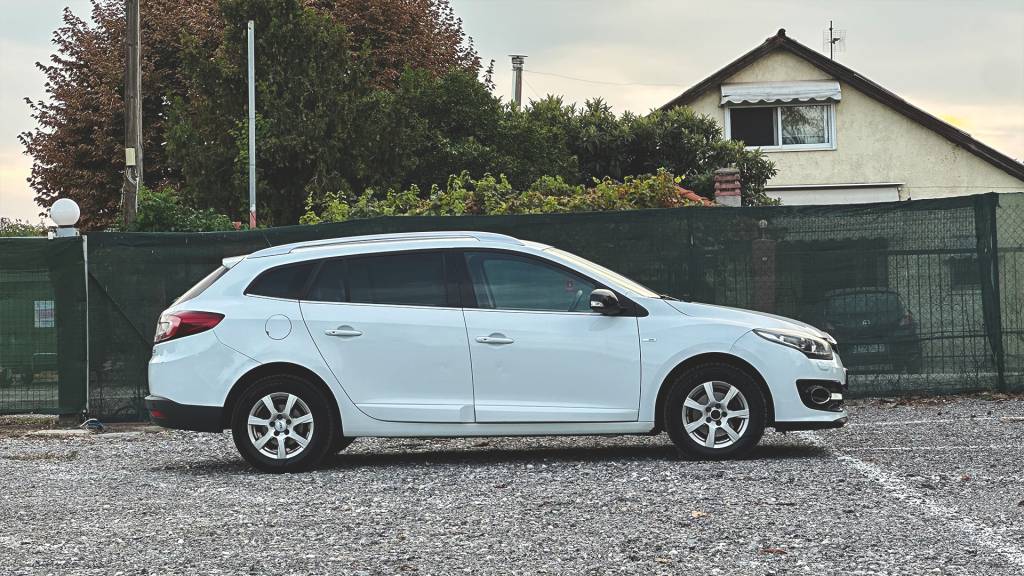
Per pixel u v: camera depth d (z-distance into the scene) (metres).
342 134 31.17
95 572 6.29
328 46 31.86
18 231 28.50
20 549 6.89
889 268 13.95
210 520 7.61
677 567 6.07
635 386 9.55
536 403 9.55
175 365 9.70
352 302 9.72
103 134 41.16
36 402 13.57
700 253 13.91
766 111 37.31
